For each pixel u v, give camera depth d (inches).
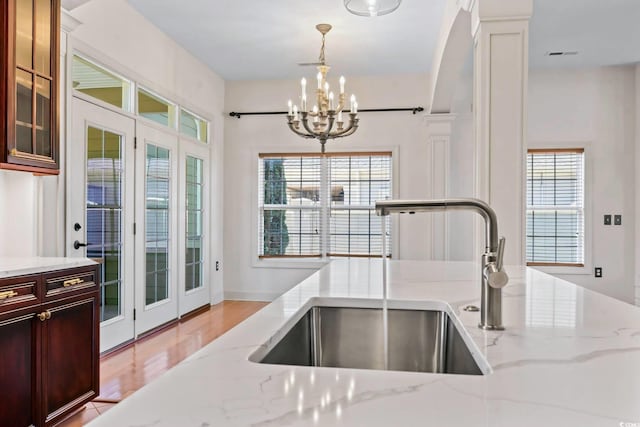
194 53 186.2
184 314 184.9
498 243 36.7
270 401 21.6
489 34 98.0
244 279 224.2
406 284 61.9
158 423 19.3
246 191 223.1
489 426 19.0
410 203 39.0
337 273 75.3
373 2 110.3
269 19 153.3
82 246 125.3
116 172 141.2
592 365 27.1
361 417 19.8
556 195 200.1
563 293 52.0
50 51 101.0
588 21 148.5
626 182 194.1
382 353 50.8
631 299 193.2
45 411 83.7
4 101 89.0
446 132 205.6
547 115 198.7
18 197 107.0
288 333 40.2
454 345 42.5
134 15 147.5
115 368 125.3
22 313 79.0
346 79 216.5
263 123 221.9
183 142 183.9
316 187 220.5
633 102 193.6
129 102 148.3
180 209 181.5
